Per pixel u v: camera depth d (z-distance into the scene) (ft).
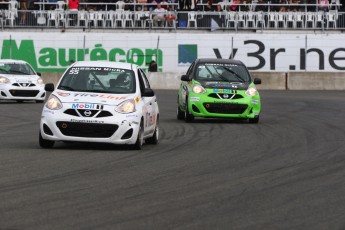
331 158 135.13
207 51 433.48
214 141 164.35
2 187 96.94
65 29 434.30
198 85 213.25
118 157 131.13
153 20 436.35
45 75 409.90
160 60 432.66
